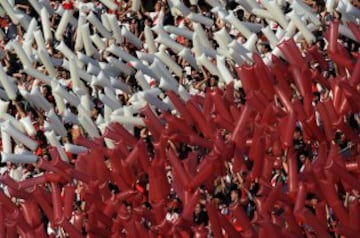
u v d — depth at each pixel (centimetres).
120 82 8925
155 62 8819
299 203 6819
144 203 7581
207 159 7244
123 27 9506
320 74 7950
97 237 7138
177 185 7256
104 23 9588
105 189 7400
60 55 9581
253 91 7750
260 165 7344
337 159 6981
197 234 6806
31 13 10538
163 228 6969
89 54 9550
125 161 7544
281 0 9325
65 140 8594
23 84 9350
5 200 7425
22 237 7125
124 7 10000
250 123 7619
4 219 7150
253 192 7350
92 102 8938
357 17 8762
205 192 7394
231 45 8756
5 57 9719
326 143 7625
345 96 7562
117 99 8669
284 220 6975
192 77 8938
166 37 9106
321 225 6725
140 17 9856
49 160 8319
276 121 7662
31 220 7319
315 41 8750
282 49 8006
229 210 7144
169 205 7338
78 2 10281
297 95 8081
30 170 8256
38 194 7344
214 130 7856
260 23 9312
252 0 9306
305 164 7200
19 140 8406
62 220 7056
